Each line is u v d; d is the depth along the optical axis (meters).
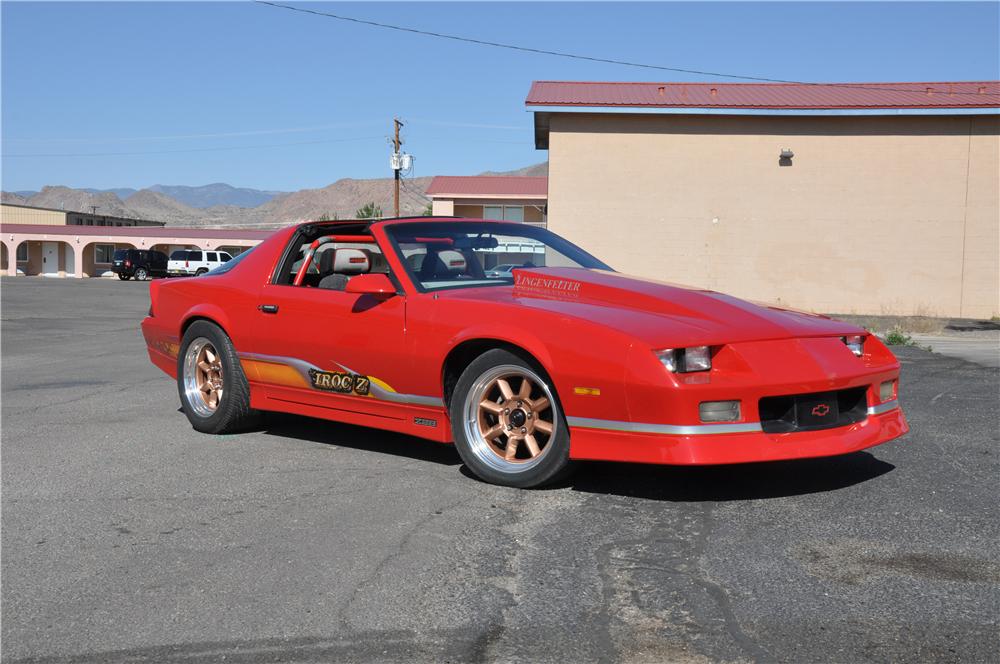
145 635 2.45
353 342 4.38
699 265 21.38
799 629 2.39
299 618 2.54
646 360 3.37
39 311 19.45
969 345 12.11
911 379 7.51
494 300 3.94
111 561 3.05
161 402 6.52
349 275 4.81
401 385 4.20
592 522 3.35
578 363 3.52
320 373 4.59
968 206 20.53
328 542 3.19
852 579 2.74
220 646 2.37
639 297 3.86
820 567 2.85
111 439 5.11
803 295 21.23
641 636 2.37
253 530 3.35
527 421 3.83
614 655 2.27
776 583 2.71
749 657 2.24
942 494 3.69
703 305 3.78
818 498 3.64
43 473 4.30
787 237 21.16
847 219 20.97
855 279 21.03
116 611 2.62
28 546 3.22
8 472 4.33
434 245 4.50
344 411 4.54
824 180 20.97
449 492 3.82
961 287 20.69
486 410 3.97
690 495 3.71
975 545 3.04
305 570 2.92
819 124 20.86
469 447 3.96
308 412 4.74
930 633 2.36
